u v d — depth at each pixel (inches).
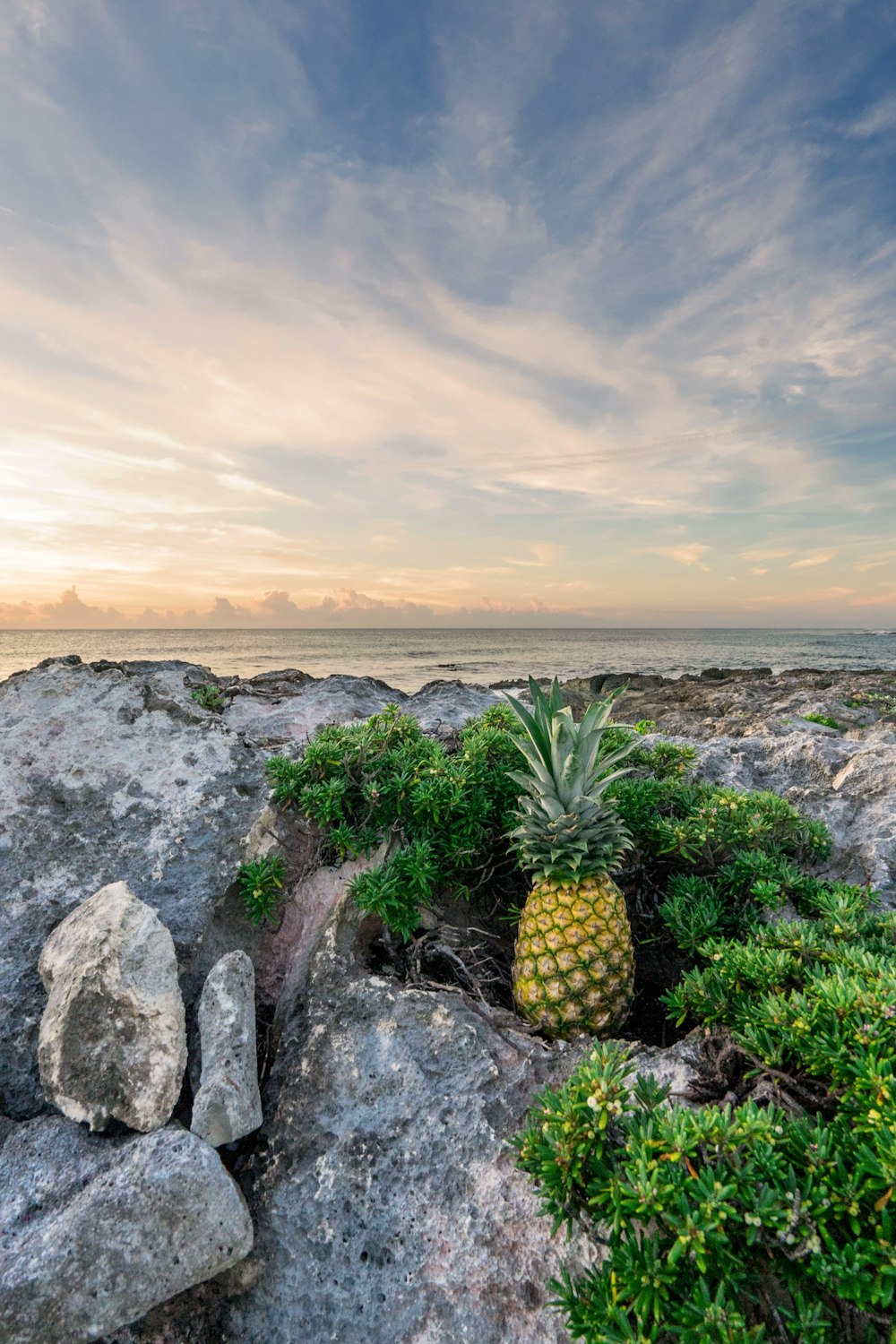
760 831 231.1
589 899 176.7
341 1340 130.3
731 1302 96.3
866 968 148.1
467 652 4101.9
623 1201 105.3
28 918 204.2
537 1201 136.9
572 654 3986.2
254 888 210.8
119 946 165.5
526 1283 128.6
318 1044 172.1
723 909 211.3
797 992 150.8
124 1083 151.1
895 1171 99.5
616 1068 130.3
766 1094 128.7
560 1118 120.6
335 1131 156.6
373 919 213.2
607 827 184.9
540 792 184.5
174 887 212.1
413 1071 163.3
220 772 253.8
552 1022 171.3
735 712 787.4
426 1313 130.0
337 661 2938.0
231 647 4434.1
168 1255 126.5
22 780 239.1
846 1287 95.3
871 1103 113.3
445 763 239.5
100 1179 136.3
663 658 3580.2
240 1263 140.6
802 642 6279.5
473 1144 148.1
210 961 201.5
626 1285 101.0
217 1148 157.9
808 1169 108.1
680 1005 165.6
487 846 232.2
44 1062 159.3
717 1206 99.3
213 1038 160.4
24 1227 132.3
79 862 218.4
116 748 257.4
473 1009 175.3
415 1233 139.5
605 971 170.7
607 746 284.4
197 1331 135.0
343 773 241.4
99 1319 121.2
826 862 253.3
